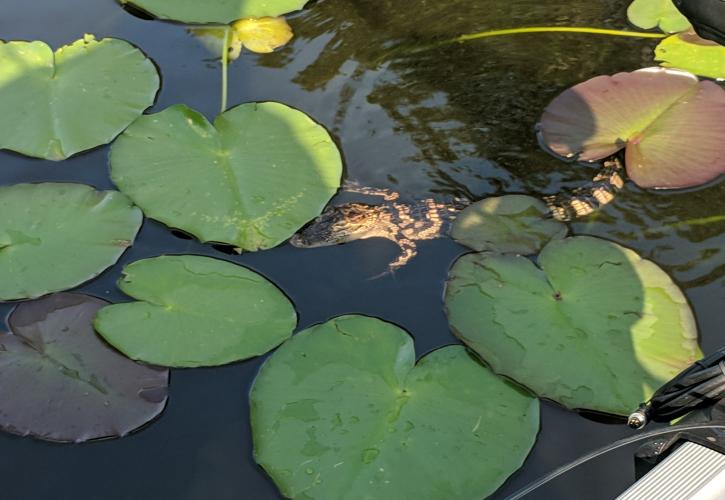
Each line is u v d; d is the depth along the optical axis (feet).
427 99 6.42
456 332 5.65
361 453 5.42
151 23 6.64
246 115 6.17
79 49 6.40
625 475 5.42
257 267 5.89
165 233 5.94
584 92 6.35
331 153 6.11
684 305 5.71
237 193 5.97
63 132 6.14
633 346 5.61
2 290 5.71
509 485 5.41
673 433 5.17
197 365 5.58
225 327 5.66
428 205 6.08
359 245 5.98
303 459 5.41
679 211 6.03
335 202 6.08
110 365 5.59
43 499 5.40
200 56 6.52
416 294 5.84
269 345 5.64
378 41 6.63
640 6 6.75
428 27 6.70
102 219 5.89
